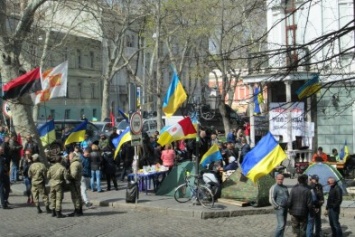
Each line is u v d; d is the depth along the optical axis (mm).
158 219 15250
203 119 37438
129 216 15594
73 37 46312
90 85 59562
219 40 29500
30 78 20312
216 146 18516
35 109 32594
